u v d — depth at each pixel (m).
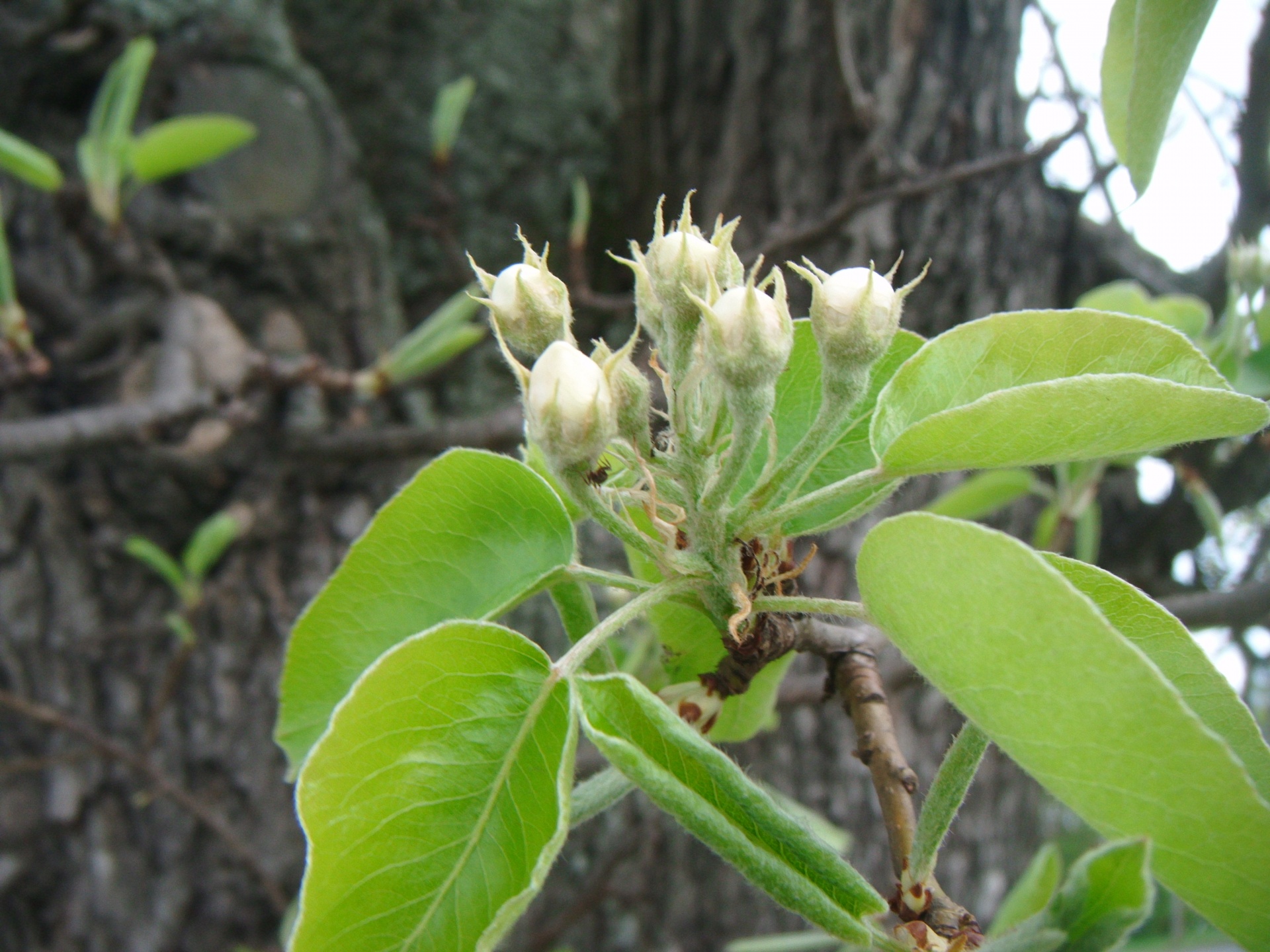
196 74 0.35
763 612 0.11
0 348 0.29
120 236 0.31
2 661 0.32
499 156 0.40
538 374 0.10
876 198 0.29
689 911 0.37
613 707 0.09
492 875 0.09
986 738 0.11
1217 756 0.08
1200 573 0.40
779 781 0.37
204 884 0.34
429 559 0.12
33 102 0.34
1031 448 0.10
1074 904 0.08
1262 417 0.09
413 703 0.09
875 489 0.13
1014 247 0.40
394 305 0.38
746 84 0.40
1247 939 0.09
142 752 0.31
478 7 0.40
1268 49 0.28
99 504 0.34
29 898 0.33
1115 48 0.11
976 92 0.39
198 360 0.34
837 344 0.10
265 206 0.36
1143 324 0.11
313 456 0.34
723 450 0.13
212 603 0.34
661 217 0.11
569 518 0.12
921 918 0.11
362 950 0.09
